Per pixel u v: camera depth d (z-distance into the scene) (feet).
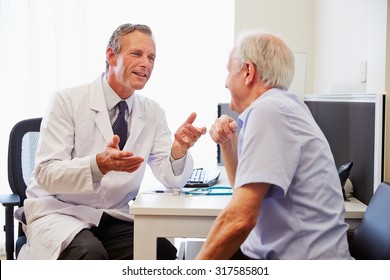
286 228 4.83
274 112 4.68
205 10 11.78
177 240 9.42
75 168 6.59
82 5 11.77
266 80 5.21
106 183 7.25
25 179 8.29
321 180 4.81
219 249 4.44
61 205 7.20
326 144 5.01
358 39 7.72
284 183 4.52
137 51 7.14
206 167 11.95
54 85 11.98
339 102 7.80
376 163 6.09
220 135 6.46
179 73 11.90
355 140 6.95
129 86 7.25
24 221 7.47
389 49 6.33
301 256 4.77
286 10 11.27
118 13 11.78
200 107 11.96
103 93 7.49
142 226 6.06
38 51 11.93
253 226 4.51
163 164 7.60
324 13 10.23
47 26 11.88
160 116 8.12
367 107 6.44
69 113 7.29
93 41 11.85
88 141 7.36
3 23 11.83
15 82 11.97
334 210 4.88
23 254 7.12
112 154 6.33
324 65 10.21
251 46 5.24
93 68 11.93
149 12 11.77
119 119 7.53
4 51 11.89
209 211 5.96
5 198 7.69
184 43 11.84
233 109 5.61
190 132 7.30
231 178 6.59
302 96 11.31
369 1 7.12
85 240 6.48
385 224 5.04
